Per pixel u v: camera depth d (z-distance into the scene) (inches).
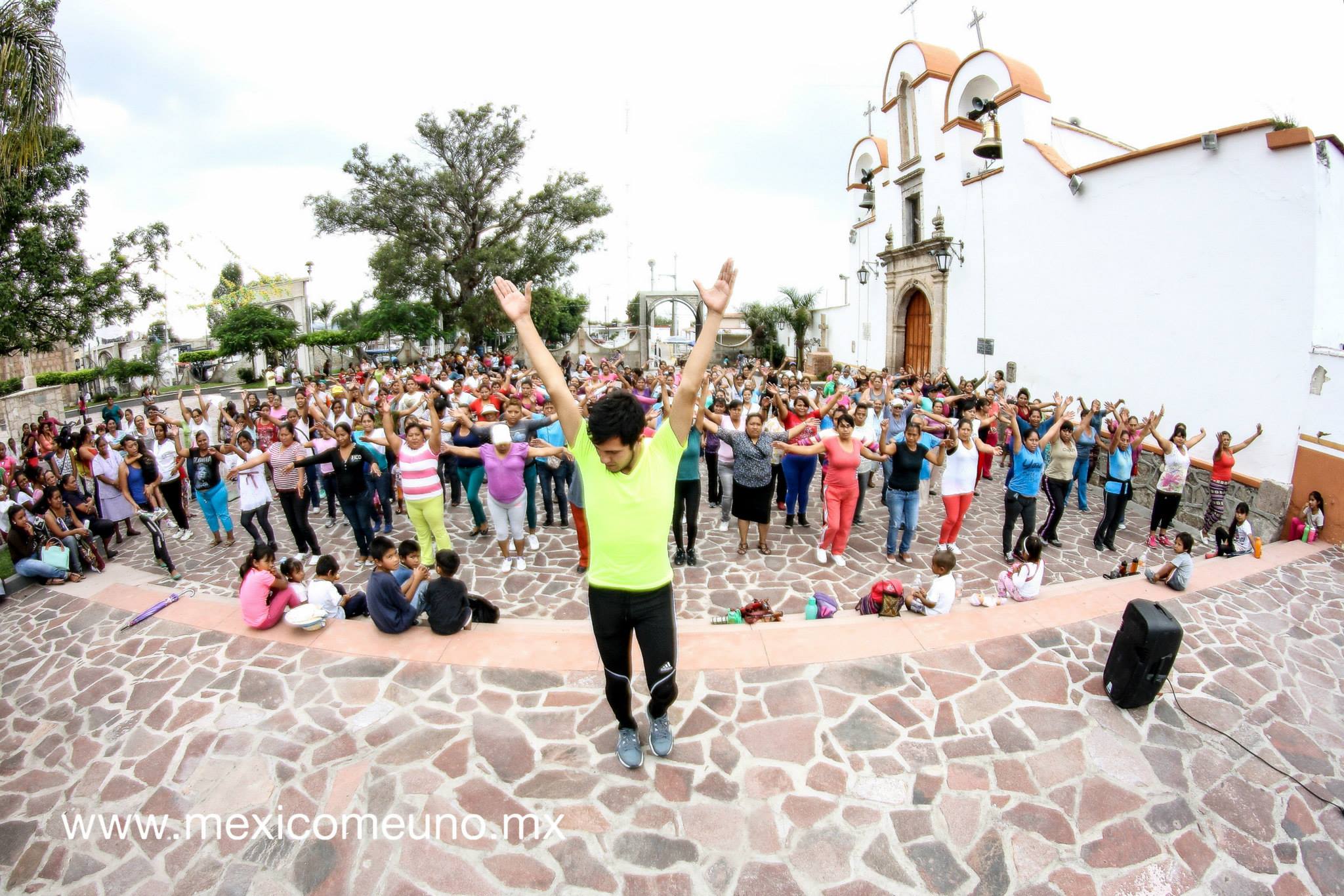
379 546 178.5
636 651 171.5
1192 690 157.2
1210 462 356.2
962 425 265.1
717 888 101.3
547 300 1133.1
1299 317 312.8
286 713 146.2
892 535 270.4
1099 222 438.3
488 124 1066.1
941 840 110.3
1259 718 148.1
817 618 200.4
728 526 321.1
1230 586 233.5
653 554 102.5
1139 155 396.5
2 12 272.1
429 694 150.9
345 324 1584.6
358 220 1048.2
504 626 185.3
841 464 252.4
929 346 694.5
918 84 665.0
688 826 112.5
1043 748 132.0
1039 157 494.3
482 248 1039.0
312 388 458.0
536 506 320.2
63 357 1268.5
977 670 157.4
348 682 156.9
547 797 119.2
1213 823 116.0
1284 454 319.0
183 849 111.7
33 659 185.0
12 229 623.2
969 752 130.3
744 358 1248.2
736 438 266.5
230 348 1197.1
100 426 422.9
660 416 309.3
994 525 333.4
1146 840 111.6
